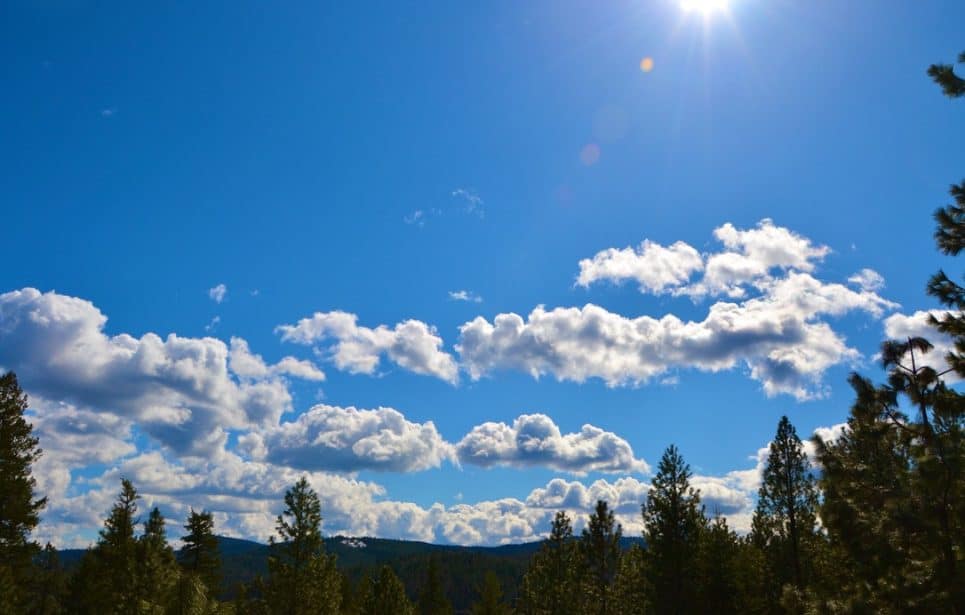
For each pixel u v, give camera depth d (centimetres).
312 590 4038
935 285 1588
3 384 4328
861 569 1623
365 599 6881
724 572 4212
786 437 4253
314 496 4222
